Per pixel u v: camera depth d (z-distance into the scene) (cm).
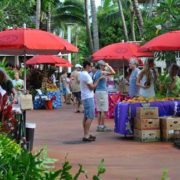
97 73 1338
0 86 832
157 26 1791
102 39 4978
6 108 493
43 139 1207
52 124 1568
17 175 298
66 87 2636
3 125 481
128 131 1200
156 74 1260
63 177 307
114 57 1641
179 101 1214
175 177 772
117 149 1045
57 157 939
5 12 2745
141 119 1148
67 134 1304
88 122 1155
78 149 1046
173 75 1284
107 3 4500
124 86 1745
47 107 2262
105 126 1359
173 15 1830
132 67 1378
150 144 1115
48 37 938
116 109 1248
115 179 757
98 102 1340
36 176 302
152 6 2800
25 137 754
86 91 1141
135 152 1005
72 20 4409
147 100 1204
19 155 328
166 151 1016
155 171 816
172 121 1149
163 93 1370
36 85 2316
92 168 841
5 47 898
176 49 1191
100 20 4559
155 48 1195
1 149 373
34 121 1673
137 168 841
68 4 4334
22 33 920
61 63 2695
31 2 3114
